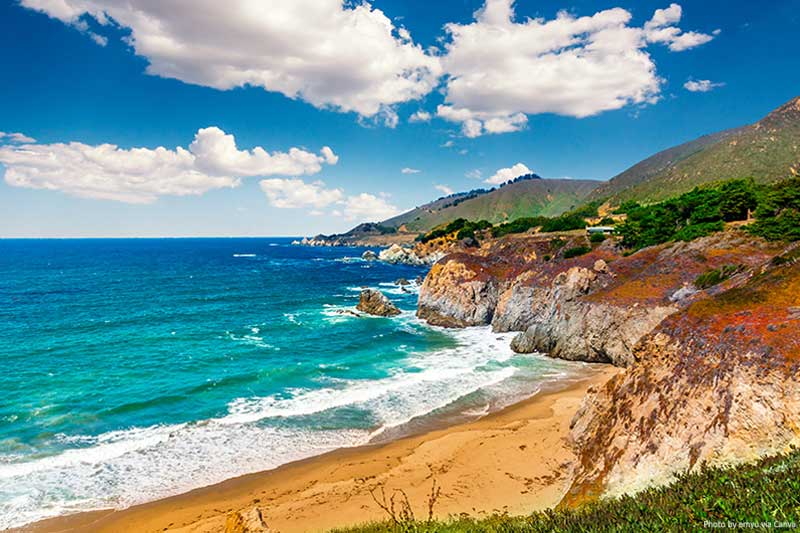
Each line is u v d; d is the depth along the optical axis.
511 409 33.28
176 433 29.09
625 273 51.31
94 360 44.09
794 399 16.34
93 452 26.42
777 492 7.34
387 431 29.94
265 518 20.39
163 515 20.83
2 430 28.80
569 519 9.05
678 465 17.42
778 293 21.86
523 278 60.41
